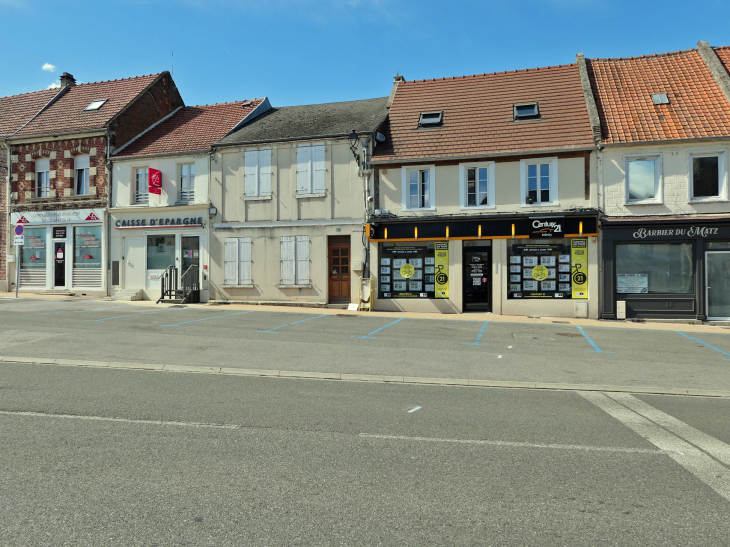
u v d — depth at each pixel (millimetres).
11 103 24172
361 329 12648
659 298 15359
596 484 4023
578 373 8320
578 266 15961
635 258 15586
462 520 3404
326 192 17812
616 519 3461
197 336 11000
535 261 16250
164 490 3744
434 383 7598
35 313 14203
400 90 20203
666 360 9477
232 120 21250
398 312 16859
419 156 17000
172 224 19312
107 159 20156
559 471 4273
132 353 9078
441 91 19578
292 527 3260
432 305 16938
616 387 7395
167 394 6520
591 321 15195
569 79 18344
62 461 4250
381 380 7711
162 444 4699
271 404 6160
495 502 3678
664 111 16031
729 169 14727
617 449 4832
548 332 12789
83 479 3902
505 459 4520
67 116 21828
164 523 3271
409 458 4492
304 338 11117
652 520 3457
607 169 15664
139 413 5660
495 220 16297
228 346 9969
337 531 3221
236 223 18703
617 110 16516
